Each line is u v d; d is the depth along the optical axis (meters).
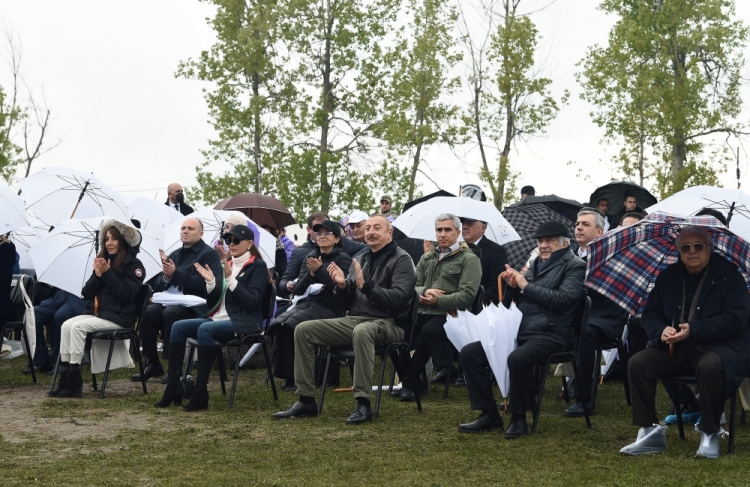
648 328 6.34
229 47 26.16
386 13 25.52
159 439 6.52
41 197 10.73
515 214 12.30
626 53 22.44
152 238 9.02
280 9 25.61
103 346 8.59
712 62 22.16
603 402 8.39
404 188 25.28
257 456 5.96
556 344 6.88
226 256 8.37
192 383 8.46
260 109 25.66
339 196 25.61
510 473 5.52
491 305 7.02
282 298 10.32
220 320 8.06
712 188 9.16
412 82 24.41
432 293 8.41
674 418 7.25
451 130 23.72
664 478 5.36
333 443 6.41
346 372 10.33
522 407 6.72
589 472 5.53
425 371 8.75
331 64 25.89
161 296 8.90
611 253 6.49
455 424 7.21
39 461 5.77
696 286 6.32
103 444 6.33
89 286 8.54
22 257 11.47
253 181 26.45
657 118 21.53
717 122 21.53
